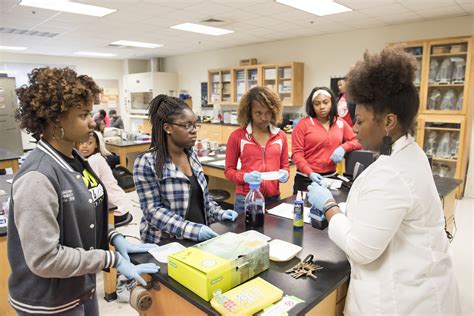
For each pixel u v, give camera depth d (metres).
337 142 2.47
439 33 4.92
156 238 1.46
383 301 0.95
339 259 1.21
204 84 8.77
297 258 1.22
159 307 1.17
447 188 2.24
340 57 6.07
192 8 4.45
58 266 0.96
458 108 4.59
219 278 0.98
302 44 6.58
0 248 1.73
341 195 1.97
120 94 10.49
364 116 0.98
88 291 1.19
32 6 4.31
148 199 1.45
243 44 7.48
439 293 0.95
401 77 0.90
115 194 2.30
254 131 2.07
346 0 4.05
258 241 1.17
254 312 0.90
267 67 6.86
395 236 0.95
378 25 5.43
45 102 0.99
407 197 0.88
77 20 5.07
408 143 0.96
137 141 5.44
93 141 2.22
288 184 3.13
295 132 2.50
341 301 1.17
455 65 4.51
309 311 0.97
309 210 1.63
